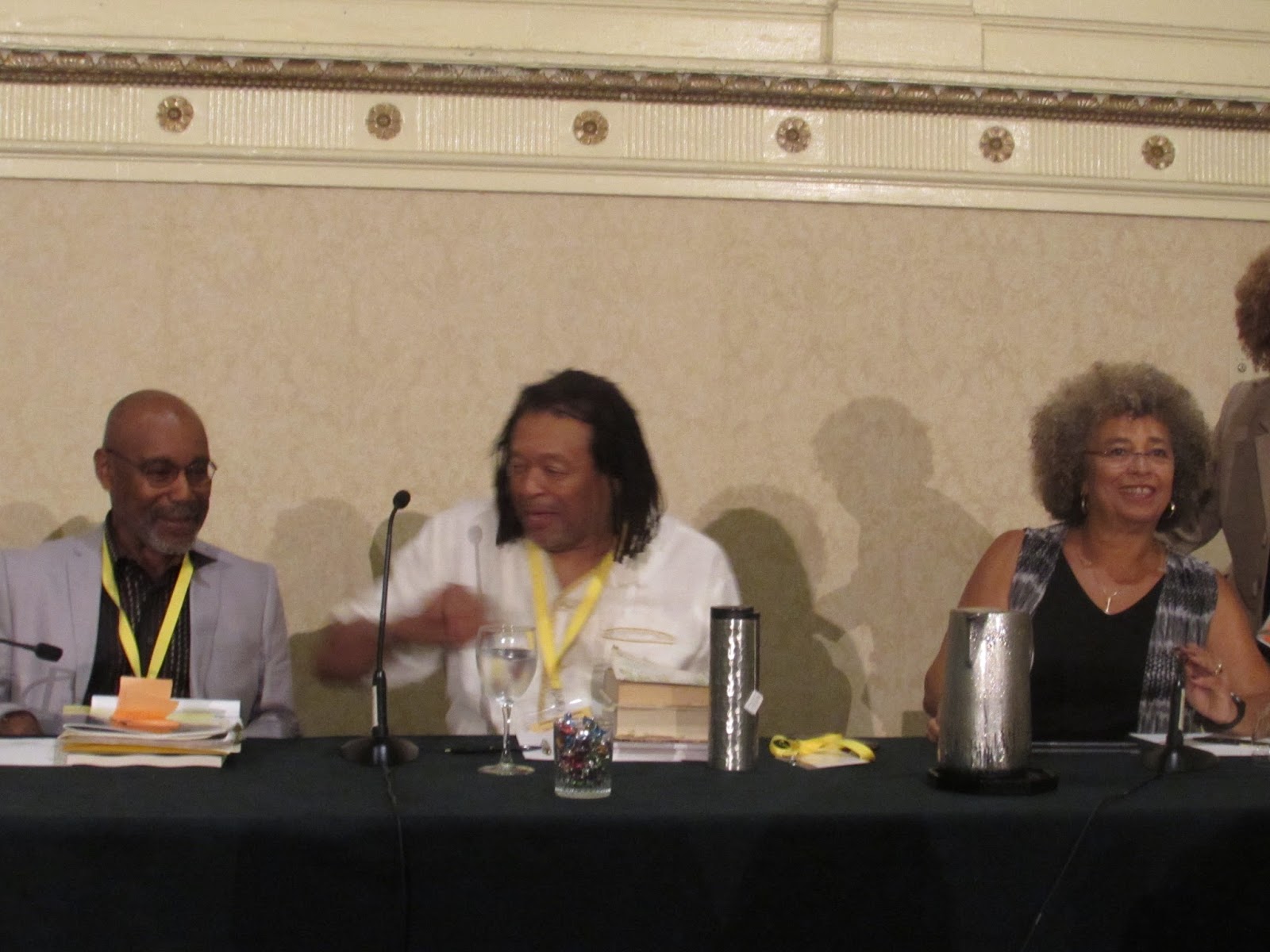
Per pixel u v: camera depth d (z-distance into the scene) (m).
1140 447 3.02
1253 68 4.23
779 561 3.97
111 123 3.82
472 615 2.73
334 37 3.91
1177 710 2.28
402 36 3.93
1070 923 1.85
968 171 4.05
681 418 3.96
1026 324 4.08
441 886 1.77
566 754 1.94
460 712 3.11
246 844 1.74
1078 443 3.08
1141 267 4.12
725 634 2.20
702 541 3.40
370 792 1.95
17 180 3.79
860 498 4.00
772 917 1.81
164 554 3.06
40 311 3.79
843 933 1.82
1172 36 4.21
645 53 4.00
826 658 3.97
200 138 3.84
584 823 1.78
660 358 3.96
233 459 3.83
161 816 1.74
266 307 3.86
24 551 3.07
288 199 3.88
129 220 3.82
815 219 4.02
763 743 2.54
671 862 1.79
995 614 2.05
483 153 3.90
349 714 3.78
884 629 3.99
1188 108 4.09
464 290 3.91
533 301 3.93
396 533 3.86
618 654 2.58
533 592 3.26
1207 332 4.14
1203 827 1.87
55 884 1.72
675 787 2.03
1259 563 3.91
